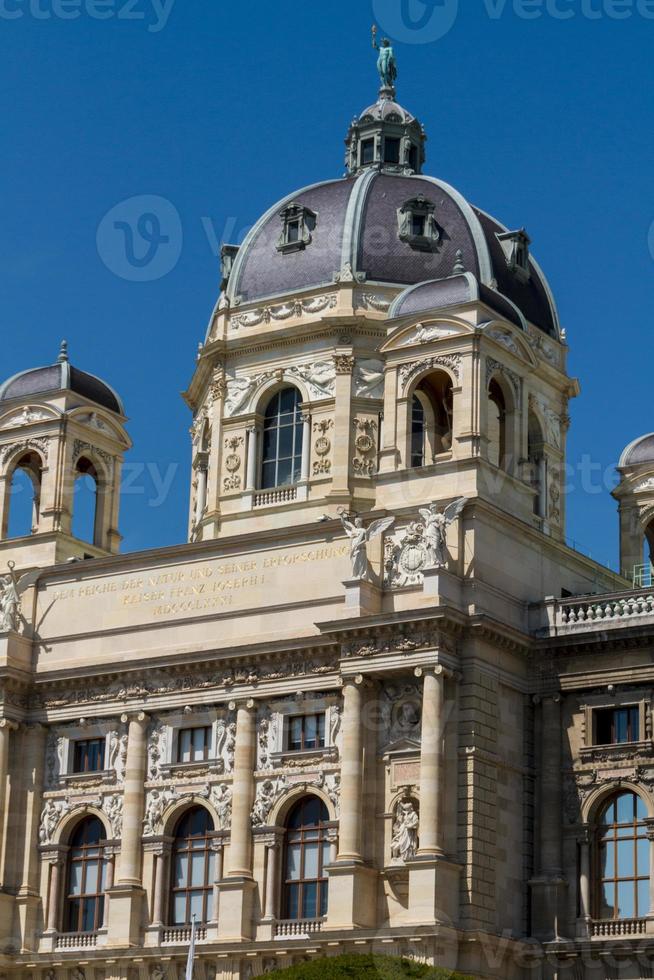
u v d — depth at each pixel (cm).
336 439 10888
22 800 10162
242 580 9919
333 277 11169
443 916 8694
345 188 11681
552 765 9275
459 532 9325
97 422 11212
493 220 11856
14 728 10225
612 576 10456
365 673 9175
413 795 9019
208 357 11425
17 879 10031
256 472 11125
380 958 8162
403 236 11288
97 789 10012
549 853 9162
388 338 9781
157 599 10162
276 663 9625
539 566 9775
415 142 12188
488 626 9138
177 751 9862
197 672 9838
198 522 11425
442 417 10331
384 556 9456
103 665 10050
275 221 11662
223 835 9594
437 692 8975
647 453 11162
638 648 9188
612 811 9150
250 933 9312
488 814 8994
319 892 9294
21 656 10375
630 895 8988
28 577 10588
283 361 11188
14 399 11119
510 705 9312
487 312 9719
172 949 9381
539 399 11238
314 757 9406
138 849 9762
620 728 9231
